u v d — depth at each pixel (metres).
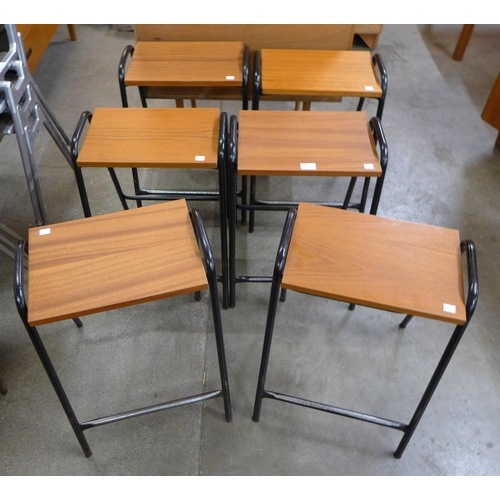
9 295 1.88
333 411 1.40
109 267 1.15
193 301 1.88
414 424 1.35
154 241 1.21
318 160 1.49
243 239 2.13
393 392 1.63
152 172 2.45
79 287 1.11
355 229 1.26
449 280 1.15
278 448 1.49
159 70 1.91
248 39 2.17
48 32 2.72
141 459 1.46
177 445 1.49
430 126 2.79
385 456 1.48
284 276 1.13
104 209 2.25
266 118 1.66
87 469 1.44
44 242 1.22
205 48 2.06
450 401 1.60
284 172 1.45
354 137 1.59
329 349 1.74
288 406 1.58
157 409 1.42
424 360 1.72
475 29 3.73
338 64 1.98
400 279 1.14
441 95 3.05
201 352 1.72
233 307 1.86
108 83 3.07
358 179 2.45
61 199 2.28
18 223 2.15
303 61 1.99
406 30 3.71
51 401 1.58
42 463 1.45
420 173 2.48
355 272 1.15
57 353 1.71
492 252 2.09
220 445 1.49
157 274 1.13
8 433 1.51
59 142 2.11
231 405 1.58
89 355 1.71
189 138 1.59
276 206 1.88
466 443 1.51
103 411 1.57
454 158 2.58
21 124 1.71
